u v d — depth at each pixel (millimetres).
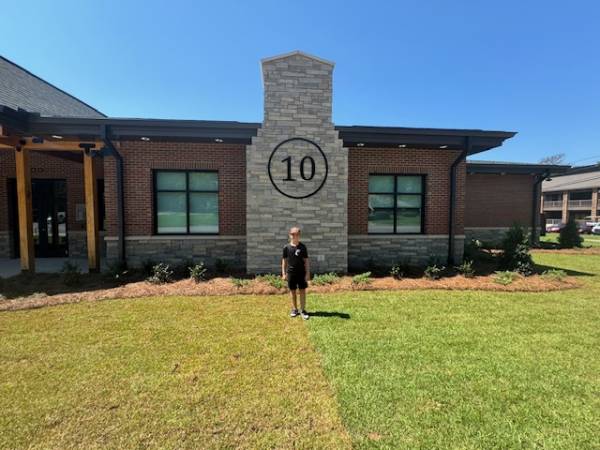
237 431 2840
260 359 4125
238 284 7652
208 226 10062
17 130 8062
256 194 8938
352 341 4688
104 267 10195
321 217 9172
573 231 17172
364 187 10438
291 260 5645
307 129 9047
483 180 17453
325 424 2938
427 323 5438
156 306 6270
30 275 8828
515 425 2945
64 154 10961
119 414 3043
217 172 9969
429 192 10734
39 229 12562
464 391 3465
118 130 8734
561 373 3859
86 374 3734
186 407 3154
